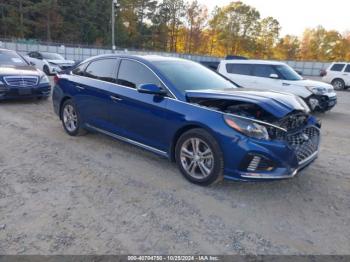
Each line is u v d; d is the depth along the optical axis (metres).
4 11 47.88
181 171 4.09
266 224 3.14
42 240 2.78
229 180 3.99
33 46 32.81
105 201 3.50
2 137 5.75
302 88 9.41
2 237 2.80
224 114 3.63
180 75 4.50
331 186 4.07
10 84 8.50
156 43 70.75
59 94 5.98
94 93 5.16
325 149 5.80
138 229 2.99
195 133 3.80
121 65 4.91
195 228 3.04
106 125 5.08
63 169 4.36
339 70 19.19
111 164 4.59
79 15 55.44
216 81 4.79
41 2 48.47
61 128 6.49
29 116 7.52
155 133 4.30
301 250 2.76
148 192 3.74
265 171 3.46
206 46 75.62
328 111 10.74
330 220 3.25
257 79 10.16
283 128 3.50
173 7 72.12
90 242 2.77
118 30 61.97
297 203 3.59
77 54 35.53
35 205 3.37
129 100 4.55
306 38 68.44
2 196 3.54
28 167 4.39
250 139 3.42
